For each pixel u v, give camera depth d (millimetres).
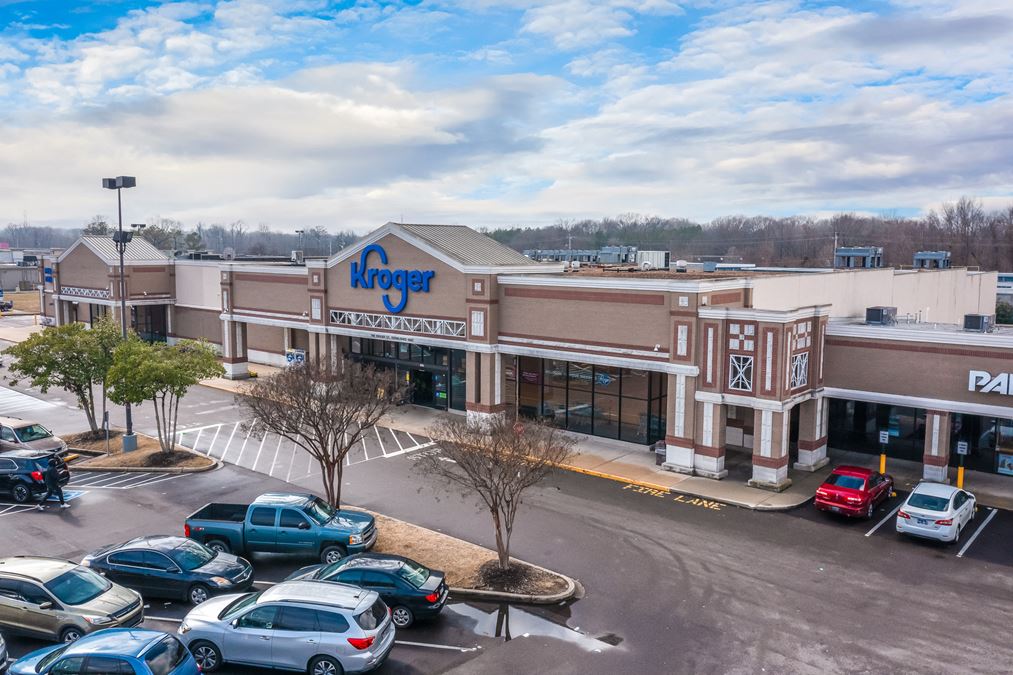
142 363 35312
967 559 24922
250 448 38469
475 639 19875
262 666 17734
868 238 140250
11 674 16312
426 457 26703
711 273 46906
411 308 44031
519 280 39562
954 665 18625
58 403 48969
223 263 55719
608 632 20234
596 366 39000
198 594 21391
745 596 22281
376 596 18453
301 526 24312
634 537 26750
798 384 32844
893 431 35750
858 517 28312
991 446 33531
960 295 61219
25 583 19578
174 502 30531
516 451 23484
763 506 29641
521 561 24531
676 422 34125
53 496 30844
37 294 125875
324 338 49375
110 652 15617
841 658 18922
